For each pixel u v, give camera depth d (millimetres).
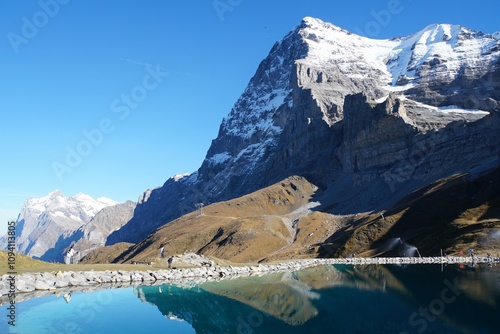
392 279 61844
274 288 53188
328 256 171750
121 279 53375
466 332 29922
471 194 167500
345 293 49125
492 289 46250
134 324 33688
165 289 49719
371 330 32188
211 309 40312
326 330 32656
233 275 68625
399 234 163000
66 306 37406
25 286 42938
